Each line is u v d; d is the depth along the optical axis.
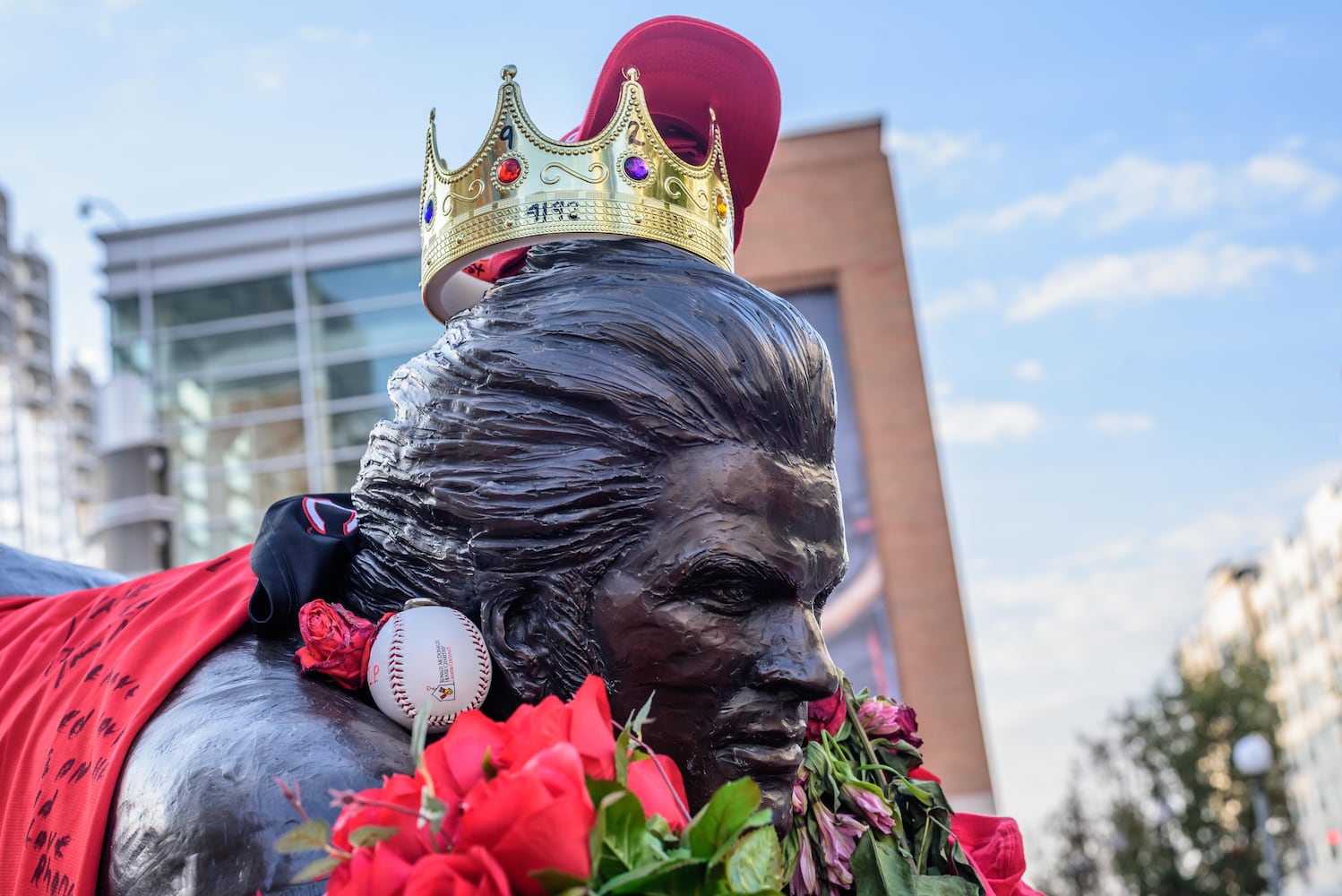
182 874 1.18
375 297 12.82
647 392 1.32
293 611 1.50
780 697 1.31
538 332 1.38
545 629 1.34
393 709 1.33
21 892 1.48
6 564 2.34
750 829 1.24
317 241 12.87
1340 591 42.91
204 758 1.24
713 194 1.59
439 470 1.39
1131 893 33.47
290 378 12.73
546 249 1.49
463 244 1.53
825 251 16.92
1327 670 45.47
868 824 1.61
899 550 15.98
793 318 1.43
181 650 1.53
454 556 1.38
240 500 12.44
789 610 1.32
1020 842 1.86
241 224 12.93
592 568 1.32
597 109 1.62
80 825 1.38
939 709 15.45
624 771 0.94
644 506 1.31
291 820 1.15
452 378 1.41
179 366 12.74
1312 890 48.03
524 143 1.50
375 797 0.93
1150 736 34.44
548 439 1.34
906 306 16.75
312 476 12.51
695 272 1.44
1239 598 54.09
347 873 0.91
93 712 1.53
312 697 1.33
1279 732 33.94
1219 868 32.41
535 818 0.81
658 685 1.30
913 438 16.34
